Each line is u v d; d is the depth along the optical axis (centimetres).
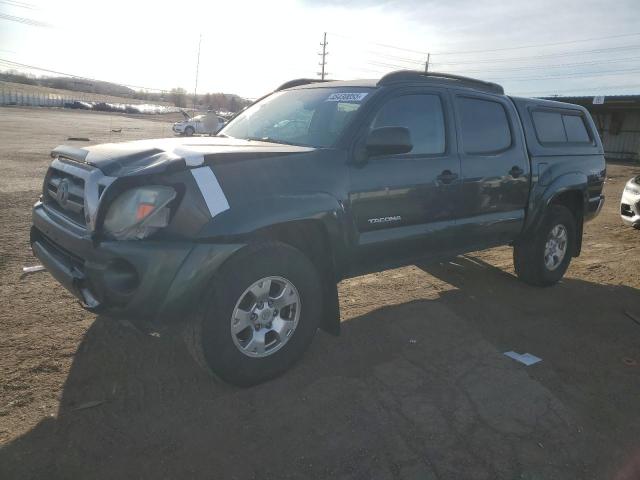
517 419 306
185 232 290
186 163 294
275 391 324
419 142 410
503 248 727
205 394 317
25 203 835
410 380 344
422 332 421
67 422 283
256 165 320
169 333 331
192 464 257
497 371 362
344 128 370
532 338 423
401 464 263
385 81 399
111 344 373
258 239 321
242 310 313
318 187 339
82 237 295
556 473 262
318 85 451
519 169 487
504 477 258
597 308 501
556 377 360
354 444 277
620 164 2769
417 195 398
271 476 251
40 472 246
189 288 288
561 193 532
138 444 270
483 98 470
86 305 299
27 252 572
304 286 336
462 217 442
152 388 321
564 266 564
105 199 284
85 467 251
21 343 365
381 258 394
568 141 567
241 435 281
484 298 512
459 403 320
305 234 359
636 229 905
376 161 375
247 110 484
